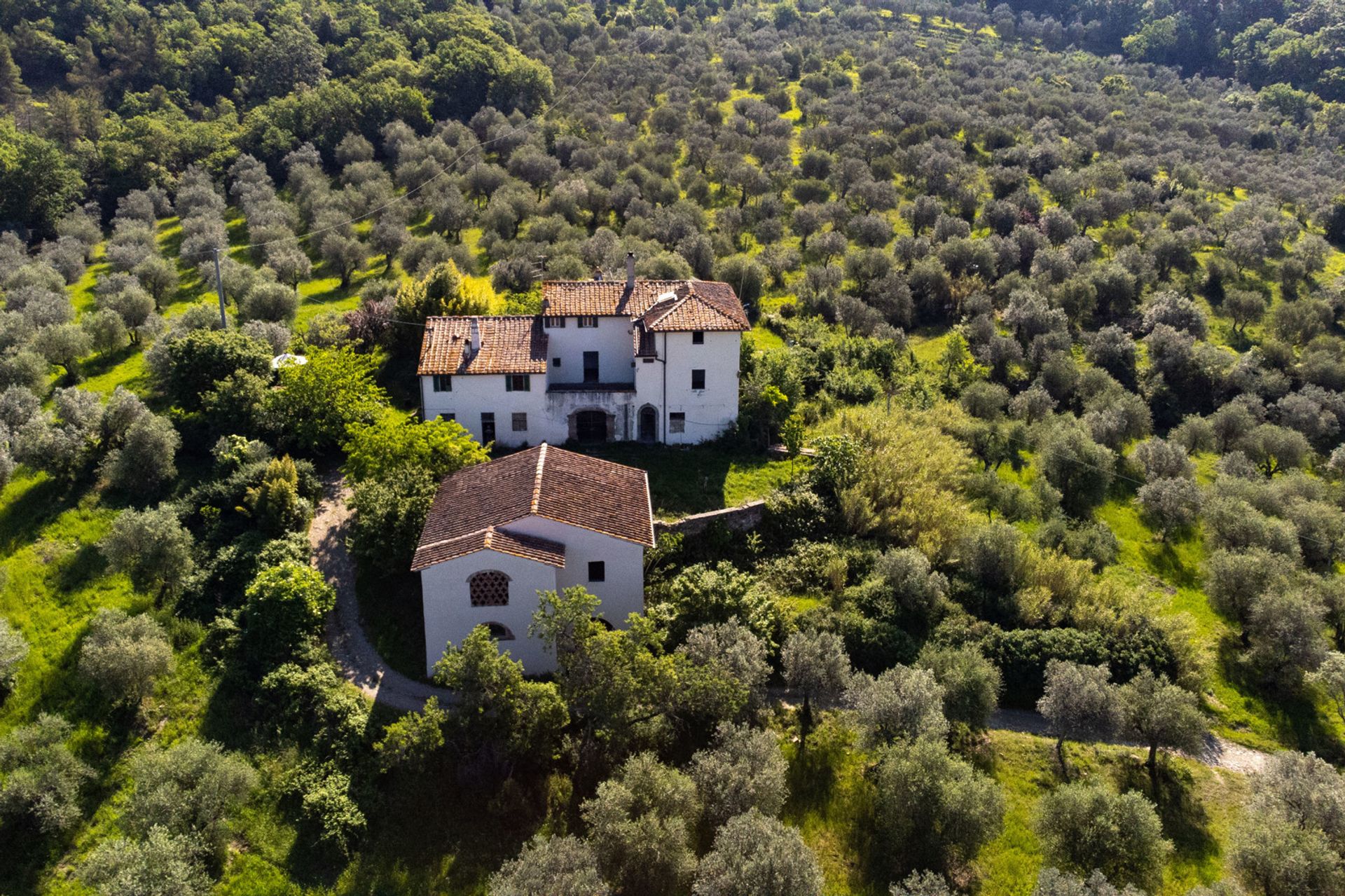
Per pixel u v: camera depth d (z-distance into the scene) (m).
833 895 30.58
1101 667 37.88
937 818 31.05
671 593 39.69
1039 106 135.12
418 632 39.50
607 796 29.47
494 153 114.50
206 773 30.92
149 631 37.03
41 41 124.75
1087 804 30.61
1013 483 58.00
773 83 141.50
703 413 53.12
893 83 141.75
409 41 135.25
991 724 38.62
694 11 174.12
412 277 80.38
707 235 90.88
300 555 42.09
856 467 49.66
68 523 45.84
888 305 84.31
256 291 70.25
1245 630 46.59
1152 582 52.06
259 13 139.00
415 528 41.03
